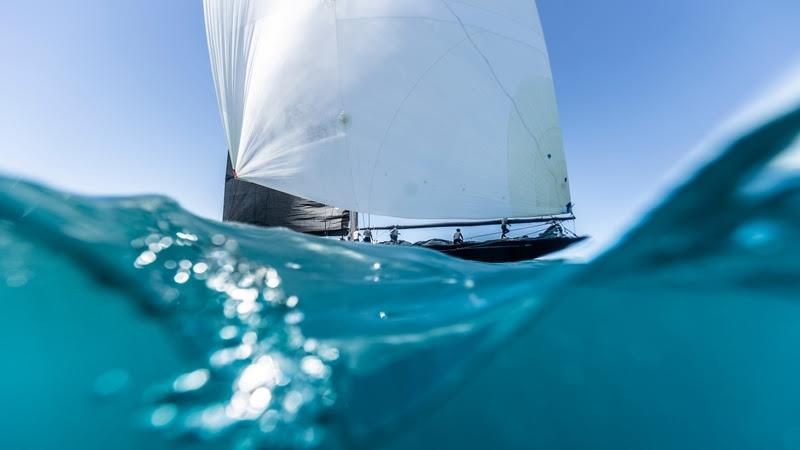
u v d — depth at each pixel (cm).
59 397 146
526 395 197
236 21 1283
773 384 205
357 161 1116
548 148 1354
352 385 177
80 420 141
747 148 194
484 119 1214
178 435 141
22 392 146
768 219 197
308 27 1146
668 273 232
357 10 1126
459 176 1172
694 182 215
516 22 1329
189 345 175
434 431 171
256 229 397
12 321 163
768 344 222
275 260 311
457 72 1185
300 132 1147
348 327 226
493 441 174
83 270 189
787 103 181
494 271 392
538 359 214
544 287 265
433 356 205
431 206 1155
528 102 1312
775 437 182
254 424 148
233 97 1325
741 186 199
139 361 161
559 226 1011
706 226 214
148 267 215
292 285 271
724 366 215
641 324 230
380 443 159
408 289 310
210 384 157
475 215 1193
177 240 265
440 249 828
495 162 1223
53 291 175
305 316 229
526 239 823
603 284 238
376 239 1246
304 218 1755
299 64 1146
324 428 156
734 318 230
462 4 1226
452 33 1193
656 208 232
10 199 207
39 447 134
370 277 328
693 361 217
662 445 177
